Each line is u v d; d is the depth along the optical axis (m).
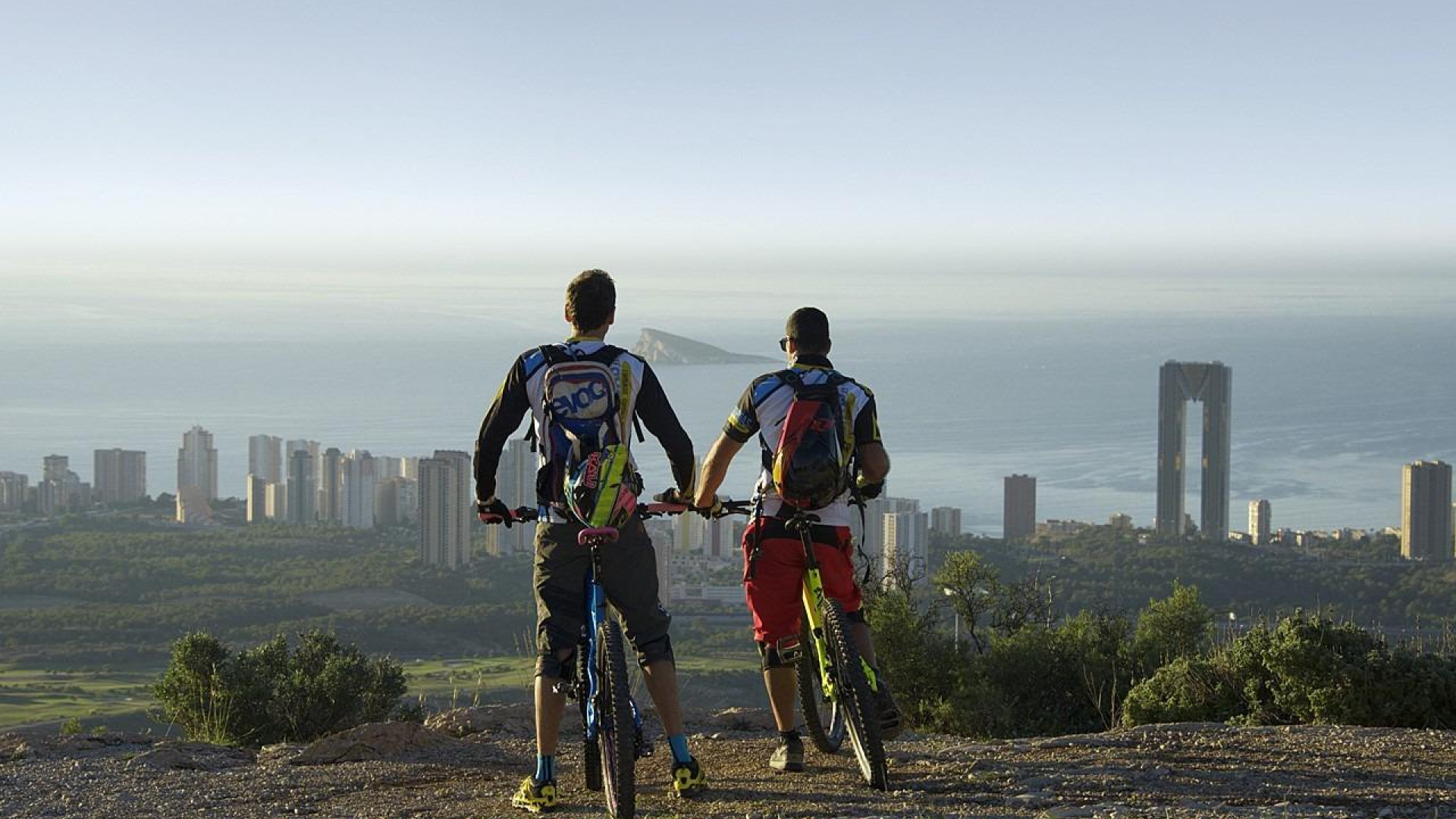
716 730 7.05
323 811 5.21
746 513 5.64
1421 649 7.33
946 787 5.10
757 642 5.57
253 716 9.29
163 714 9.32
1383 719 6.91
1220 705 7.54
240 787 5.70
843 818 4.63
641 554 5.01
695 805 5.02
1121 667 9.70
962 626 11.04
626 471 4.89
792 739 5.62
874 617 9.95
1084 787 5.00
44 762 6.32
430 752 6.50
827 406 5.23
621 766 4.50
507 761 6.29
